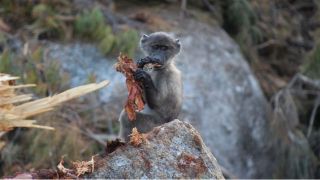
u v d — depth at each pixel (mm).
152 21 16078
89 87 5922
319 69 16828
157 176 5246
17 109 5793
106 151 5375
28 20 15031
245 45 17766
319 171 15789
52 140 11984
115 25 15430
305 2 20281
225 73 15633
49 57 14094
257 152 15383
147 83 7629
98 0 16234
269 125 15734
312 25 19672
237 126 15172
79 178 5102
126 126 8039
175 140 5441
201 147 5469
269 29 18766
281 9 19875
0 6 15156
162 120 7973
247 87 15805
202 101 14859
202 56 15609
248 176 15062
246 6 17875
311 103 17281
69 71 14047
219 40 16422
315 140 16656
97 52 14586
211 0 17922
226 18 17891
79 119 12977
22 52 13602
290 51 18906
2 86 5824
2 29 14570
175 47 8172
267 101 16734
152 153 5328
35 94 12375
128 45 14336
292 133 16031
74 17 15078
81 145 12219
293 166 15578
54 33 14773
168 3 17438
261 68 17984
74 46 14625
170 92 7984
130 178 5180
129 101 6309
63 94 5902
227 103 15242
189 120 14445
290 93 17125
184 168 5340
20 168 11852
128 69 6344
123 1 17125
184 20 16688
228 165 14742
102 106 13664
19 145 12164
